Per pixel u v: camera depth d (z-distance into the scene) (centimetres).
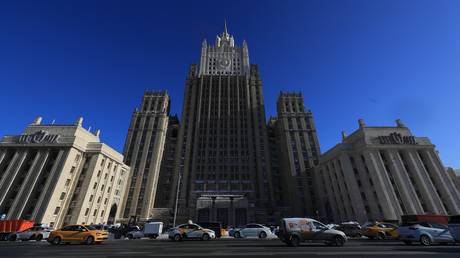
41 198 6631
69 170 7319
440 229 2433
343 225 4338
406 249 1995
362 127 7950
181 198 10412
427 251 1856
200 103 13138
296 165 11150
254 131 12456
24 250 2123
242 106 13138
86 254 1809
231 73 15075
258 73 14388
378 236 3512
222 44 16662
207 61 15412
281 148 12606
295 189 10525
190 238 3409
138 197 10094
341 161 7925
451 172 8669
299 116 12475
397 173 7200
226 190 10675
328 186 8706
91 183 7562
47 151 7369
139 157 11100
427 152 7688
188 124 12612
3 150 7469
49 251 2034
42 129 7856
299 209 10050
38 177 6975
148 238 4278
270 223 9712
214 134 12275
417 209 6756
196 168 11281
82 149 7844
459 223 2422
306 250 1930
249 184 10962
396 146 7619
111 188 8725
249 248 2120
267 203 10669
